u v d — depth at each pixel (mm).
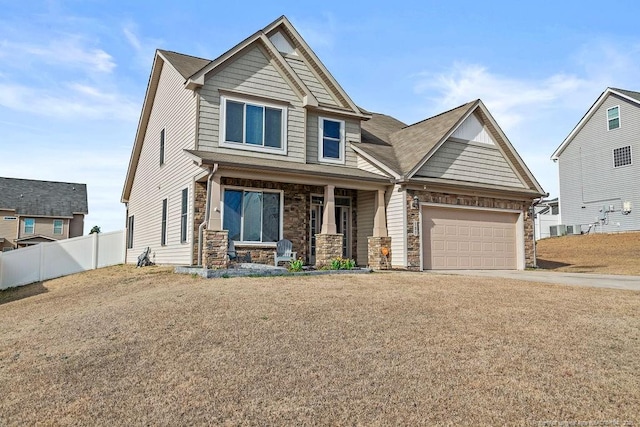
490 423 4148
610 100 30703
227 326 6895
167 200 17844
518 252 18562
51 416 4465
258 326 6863
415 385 4879
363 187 15906
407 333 6520
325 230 14898
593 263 19891
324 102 17672
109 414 4453
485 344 6078
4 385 5277
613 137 30453
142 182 22078
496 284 10672
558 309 7926
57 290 15805
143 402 4672
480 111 18203
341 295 8930
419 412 4336
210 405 4551
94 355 6047
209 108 15070
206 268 12625
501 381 4965
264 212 15445
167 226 17641
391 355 5703
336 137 17641
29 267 20734
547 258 23203
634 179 29125
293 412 4371
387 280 11109
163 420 4301
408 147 17984
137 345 6312
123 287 12484
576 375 5121
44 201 39906
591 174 31688
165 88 18766
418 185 16141
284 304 8133
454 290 9680
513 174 19031
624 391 4750
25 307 12172
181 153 16328
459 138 17750
